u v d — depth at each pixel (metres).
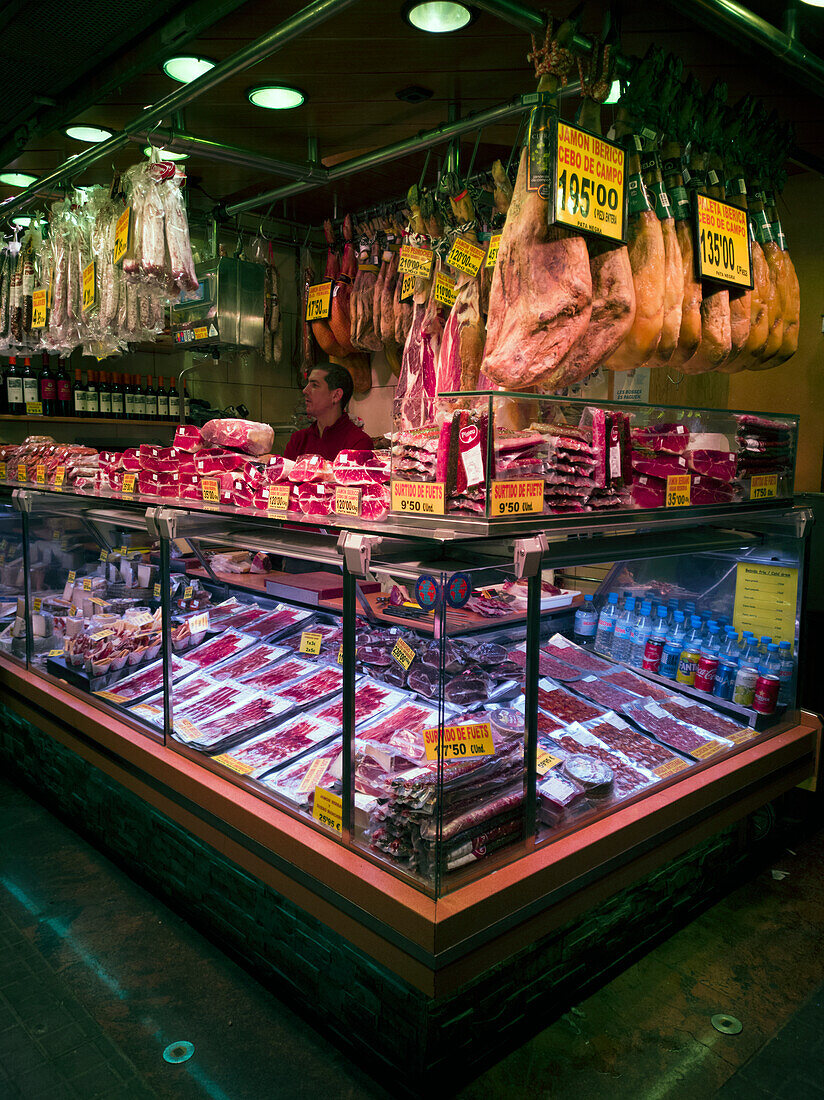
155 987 2.26
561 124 1.72
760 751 2.52
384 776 1.78
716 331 2.19
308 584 2.83
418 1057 1.77
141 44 2.70
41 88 3.09
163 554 2.43
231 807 2.13
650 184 2.04
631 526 1.98
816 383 3.47
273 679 2.64
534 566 1.71
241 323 4.12
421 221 3.13
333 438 4.18
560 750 2.18
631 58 1.96
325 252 6.13
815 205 3.40
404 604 1.74
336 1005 2.00
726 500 2.37
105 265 3.25
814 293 3.44
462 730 1.70
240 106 3.04
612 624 2.83
